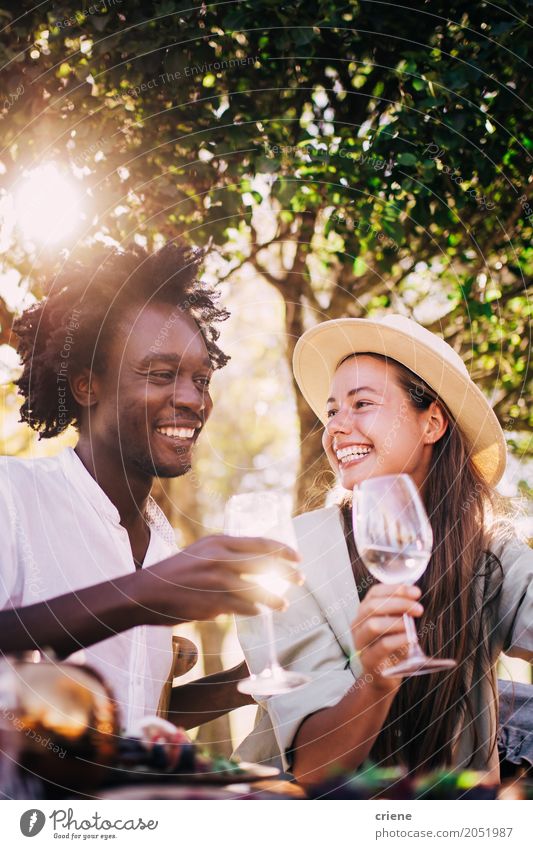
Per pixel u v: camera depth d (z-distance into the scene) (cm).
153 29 293
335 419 228
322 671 199
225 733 530
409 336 222
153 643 229
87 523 228
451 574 220
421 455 233
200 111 310
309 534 220
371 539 173
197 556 152
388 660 167
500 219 347
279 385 720
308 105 327
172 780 165
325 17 291
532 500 334
